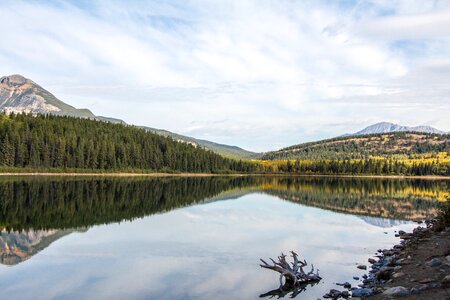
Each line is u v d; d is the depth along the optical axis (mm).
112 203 51250
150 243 26750
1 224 33562
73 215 39750
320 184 120688
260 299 15953
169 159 170250
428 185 122562
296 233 31641
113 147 148125
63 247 25297
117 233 30297
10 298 15922
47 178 105875
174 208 47656
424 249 21594
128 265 21078
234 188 92000
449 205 28047
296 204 55719
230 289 17234
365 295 15109
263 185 109938
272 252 24625
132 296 16250
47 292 16688
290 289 17188
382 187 107062
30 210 42531
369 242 28328
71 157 135000
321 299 15734
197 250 24797
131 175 148375
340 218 41406
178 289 17172
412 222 39469
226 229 32875
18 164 121500
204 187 92312
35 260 21984
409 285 15008
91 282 18078
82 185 83062
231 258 22875
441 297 12523
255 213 44250
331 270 20438
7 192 60594
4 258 22281
